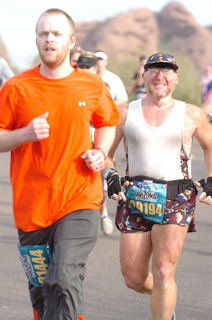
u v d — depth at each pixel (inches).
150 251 237.6
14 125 204.8
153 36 5029.5
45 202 201.8
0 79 456.1
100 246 378.0
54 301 194.7
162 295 222.5
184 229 231.8
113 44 4852.4
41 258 207.2
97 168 201.2
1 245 374.6
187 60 2450.8
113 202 524.1
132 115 239.8
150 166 236.5
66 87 201.2
